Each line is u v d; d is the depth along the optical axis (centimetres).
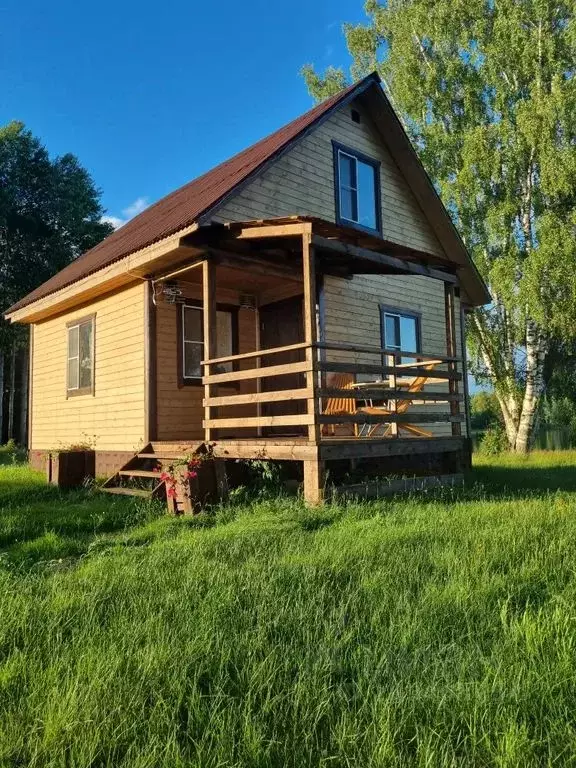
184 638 297
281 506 699
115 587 388
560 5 1917
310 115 1157
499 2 1966
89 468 995
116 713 229
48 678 256
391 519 599
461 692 238
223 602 349
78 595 368
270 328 1171
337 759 203
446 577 395
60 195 2888
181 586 386
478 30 2038
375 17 2445
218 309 1138
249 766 200
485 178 1998
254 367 1181
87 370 1205
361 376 1165
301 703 236
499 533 519
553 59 1889
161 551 489
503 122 1941
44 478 1111
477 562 420
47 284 1445
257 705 239
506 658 273
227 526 594
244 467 849
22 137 2841
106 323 1145
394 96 2373
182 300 1068
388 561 434
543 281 1847
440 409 1316
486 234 2039
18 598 364
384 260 882
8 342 2647
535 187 1964
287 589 376
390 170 1297
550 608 340
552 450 2166
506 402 2178
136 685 248
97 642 296
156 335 1027
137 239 1009
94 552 523
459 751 209
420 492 857
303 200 1084
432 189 1302
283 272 977
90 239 2984
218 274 1030
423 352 1315
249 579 392
